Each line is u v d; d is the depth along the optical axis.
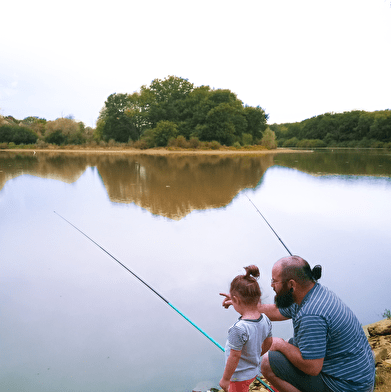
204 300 3.32
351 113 66.75
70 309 3.16
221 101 43.25
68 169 16.62
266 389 2.00
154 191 9.84
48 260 4.43
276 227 5.90
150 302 3.28
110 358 2.43
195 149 38.00
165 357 2.44
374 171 15.45
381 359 2.17
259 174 14.30
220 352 2.51
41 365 2.35
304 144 64.62
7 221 6.43
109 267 4.19
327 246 4.86
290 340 1.62
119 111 44.59
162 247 4.87
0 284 3.73
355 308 3.10
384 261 4.27
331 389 1.34
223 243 5.05
